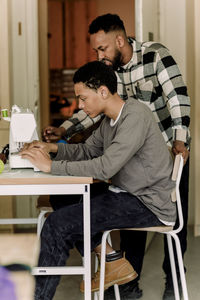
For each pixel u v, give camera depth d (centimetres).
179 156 193
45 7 462
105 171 186
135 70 247
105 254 198
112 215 191
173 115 238
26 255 64
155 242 369
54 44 771
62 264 186
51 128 260
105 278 198
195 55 368
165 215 196
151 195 194
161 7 402
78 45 768
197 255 333
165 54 244
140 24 324
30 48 400
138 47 246
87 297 183
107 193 201
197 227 385
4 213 377
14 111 213
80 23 763
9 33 378
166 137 255
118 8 740
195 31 366
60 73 684
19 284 60
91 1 752
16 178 179
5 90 365
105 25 231
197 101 373
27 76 402
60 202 229
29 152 192
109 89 193
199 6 365
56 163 188
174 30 405
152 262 319
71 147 224
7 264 62
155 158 195
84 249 183
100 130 224
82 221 185
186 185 243
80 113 269
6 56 364
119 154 186
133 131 189
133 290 256
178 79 240
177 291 210
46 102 476
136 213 193
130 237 252
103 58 235
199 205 382
